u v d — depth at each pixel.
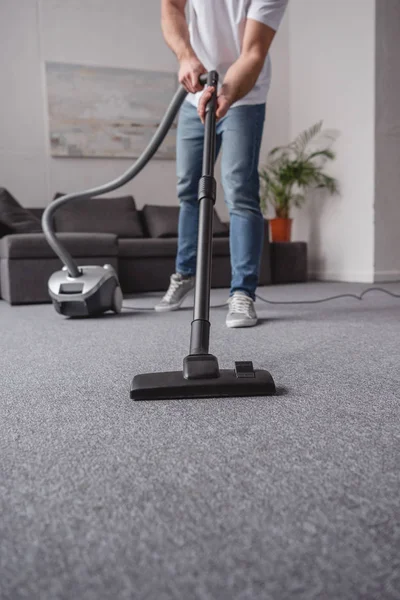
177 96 1.51
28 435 0.69
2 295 2.95
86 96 4.10
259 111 1.75
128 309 2.25
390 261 3.94
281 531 0.44
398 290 3.05
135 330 1.63
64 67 4.03
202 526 0.45
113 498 0.50
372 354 1.18
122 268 3.36
